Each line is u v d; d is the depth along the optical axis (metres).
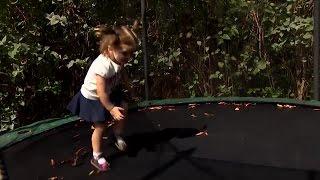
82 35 3.54
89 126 2.57
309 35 3.56
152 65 3.79
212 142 2.28
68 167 2.00
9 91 3.33
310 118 2.61
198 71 3.89
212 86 3.92
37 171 1.96
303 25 3.50
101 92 1.89
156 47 3.82
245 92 3.93
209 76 3.90
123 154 2.13
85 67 3.48
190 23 3.79
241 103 2.98
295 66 3.88
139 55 3.67
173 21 3.79
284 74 3.92
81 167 1.99
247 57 3.78
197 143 2.27
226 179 1.83
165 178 1.86
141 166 1.99
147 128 2.53
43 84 3.41
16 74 3.12
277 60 3.87
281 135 2.35
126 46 1.87
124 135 2.41
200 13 3.75
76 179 1.87
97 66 1.90
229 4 3.66
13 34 3.19
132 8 3.70
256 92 3.92
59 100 3.66
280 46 3.65
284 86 3.95
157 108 2.93
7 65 3.19
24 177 1.90
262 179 1.82
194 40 3.84
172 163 2.01
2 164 2.03
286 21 3.59
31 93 3.44
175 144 2.26
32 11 3.29
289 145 2.20
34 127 2.54
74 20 3.48
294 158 2.04
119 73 1.99
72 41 3.53
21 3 3.24
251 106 2.91
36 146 2.27
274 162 2.00
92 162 2.00
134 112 2.85
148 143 2.28
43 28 3.39
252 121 2.61
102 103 1.92
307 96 3.93
